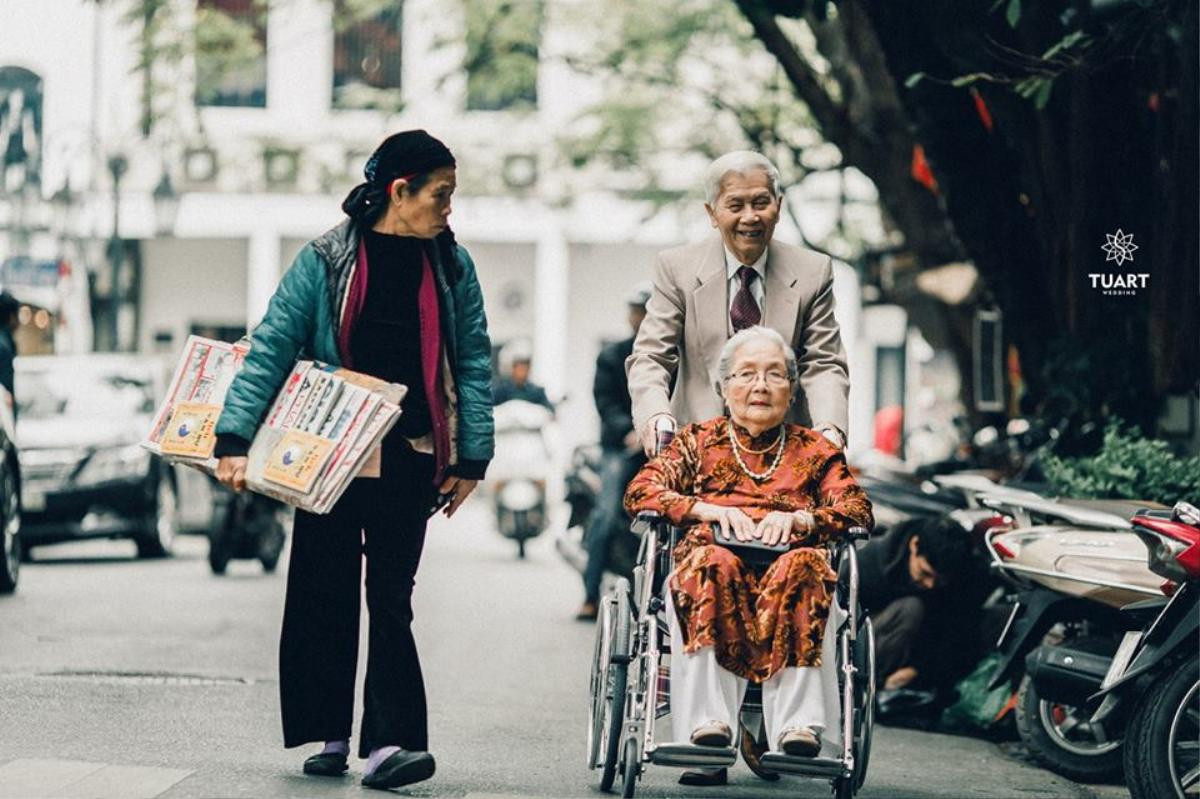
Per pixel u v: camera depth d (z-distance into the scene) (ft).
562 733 55.26
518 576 116.57
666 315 47.93
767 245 47.85
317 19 206.39
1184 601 43.52
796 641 41.27
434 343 43.96
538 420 137.80
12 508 90.63
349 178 197.67
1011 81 65.41
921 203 102.01
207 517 131.54
